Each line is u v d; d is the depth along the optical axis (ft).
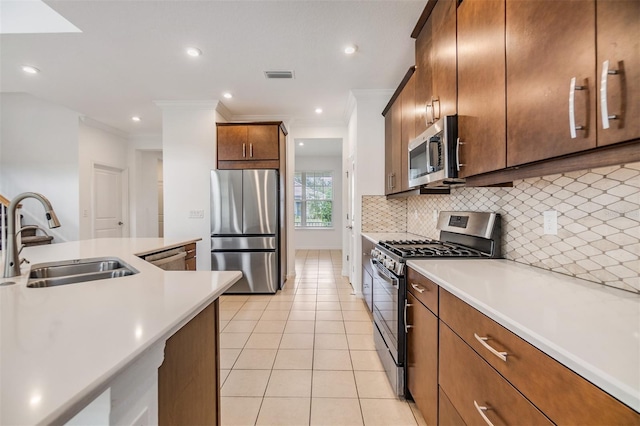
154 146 17.98
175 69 9.48
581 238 3.88
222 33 7.50
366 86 10.91
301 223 25.20
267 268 12.32
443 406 3.99
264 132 12.69
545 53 3.04
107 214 16.52
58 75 9.91
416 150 6.80
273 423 4.98
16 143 14.57
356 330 8.70
